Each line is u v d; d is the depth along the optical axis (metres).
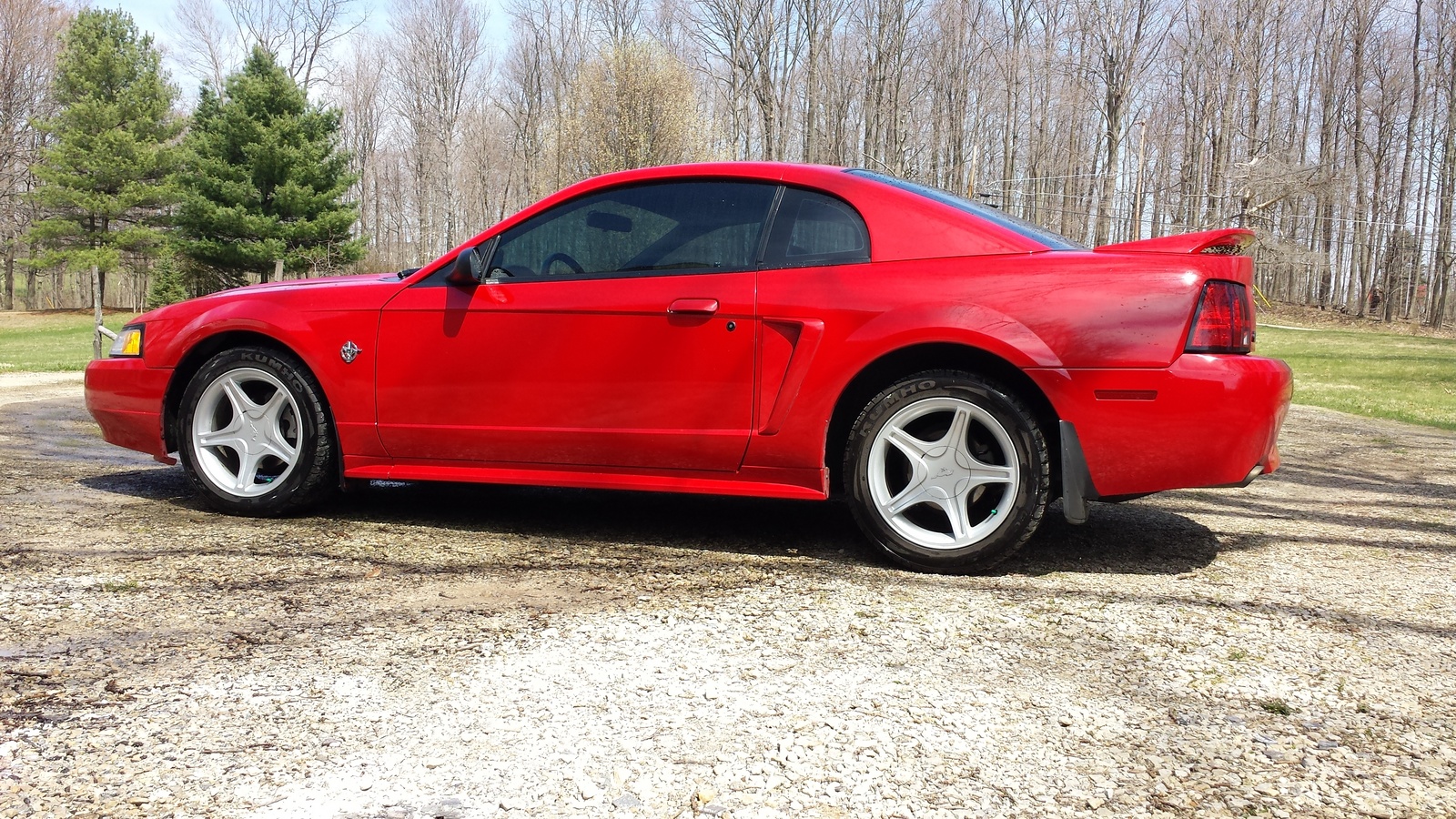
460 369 3.05
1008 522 2.57
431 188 58.59
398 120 59.47
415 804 1.38
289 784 1.44
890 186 2.84
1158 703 1.79
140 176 42.12
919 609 2.34
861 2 45.31
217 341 3.39
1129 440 2.47
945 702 1.78
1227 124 43.78
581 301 2.92
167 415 3.43
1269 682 1.90
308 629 2.13
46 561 2.64
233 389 3.30
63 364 14.12
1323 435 6.75
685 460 2.88
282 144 36.50
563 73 53.19
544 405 2.97
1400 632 2.22
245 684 1.81
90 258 40.19
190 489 3.83
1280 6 43.75
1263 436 2.45
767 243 2.83
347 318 3.16
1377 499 4.05
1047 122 47.62
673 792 1.43
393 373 3.11
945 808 1.39
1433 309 41.81
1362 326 41.12
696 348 2.80
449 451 3.11
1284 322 41.56
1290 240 44.34
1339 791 1.46
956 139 47.22
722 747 1.58
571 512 3.49
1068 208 47.25
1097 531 3.27
